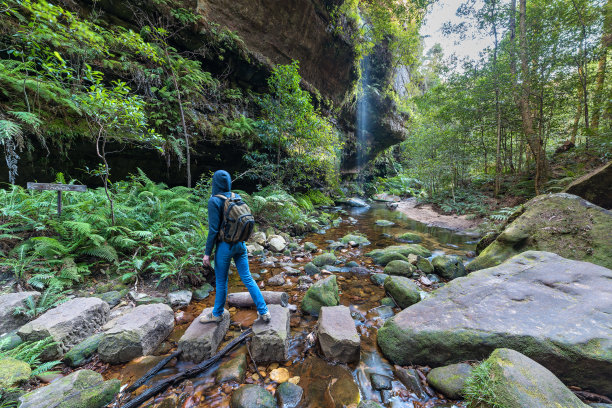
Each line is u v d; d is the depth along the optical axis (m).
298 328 2.81
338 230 8.17
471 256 5.56
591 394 1.74
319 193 12.88
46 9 3.15
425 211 11.88
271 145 8.84
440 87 11.39
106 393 1.75
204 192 6.20
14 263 2.93
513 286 2.62
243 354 2.30
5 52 4.18
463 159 12.15
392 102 17.59
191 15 6.52
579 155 9.72
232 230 2.16
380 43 15.49
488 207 9.67
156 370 2.07
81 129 4.57
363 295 3.64
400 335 2.34
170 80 6.13
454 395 1.82
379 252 5.37
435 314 2.47
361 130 17.05
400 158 25.84
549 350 1.89
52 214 3.71
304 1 9.55
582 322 2.02
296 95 8.23
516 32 9.03
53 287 2.85
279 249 5.55
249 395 1.79
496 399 1.48
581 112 10.45
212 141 7.11
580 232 3.88
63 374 2.02
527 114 8.93
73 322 2.30
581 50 8.05
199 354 2.19
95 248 3.43
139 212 4.50
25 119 3.41
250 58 8.54
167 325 2.63
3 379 1.65
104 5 5.41
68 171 4.73
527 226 4.41
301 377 2.07
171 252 3.84
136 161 5.76
